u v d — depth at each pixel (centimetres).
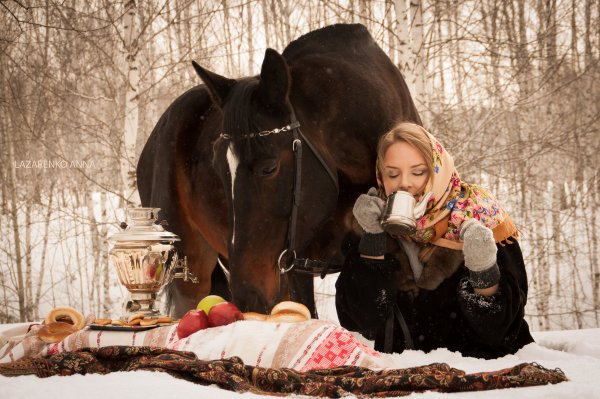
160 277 303
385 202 271
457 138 914
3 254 1620
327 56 356
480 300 255
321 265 331
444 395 187
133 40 854
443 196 267
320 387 195
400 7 776
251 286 300
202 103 430
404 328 281
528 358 276
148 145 482
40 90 1125
